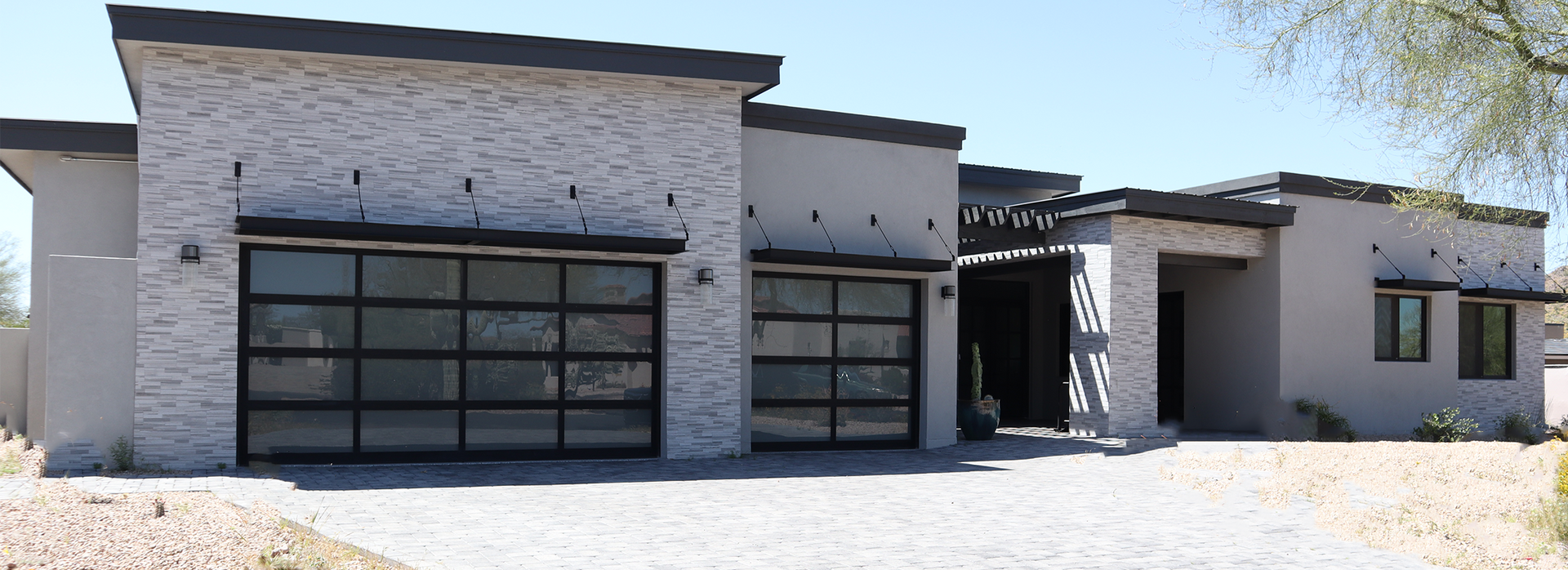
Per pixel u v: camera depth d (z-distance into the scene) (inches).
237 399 505.7
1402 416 869.2
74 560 279.9
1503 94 403.9
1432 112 431.2
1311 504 452.8
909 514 413.7
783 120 644.1
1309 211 829.8
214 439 499.2
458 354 550.6
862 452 647.1
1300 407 803.4
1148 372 768.9
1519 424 903.1
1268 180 824.9
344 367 528.4
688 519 390.9
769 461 585.6
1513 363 975.0
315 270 525.7
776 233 637.9
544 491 452.8
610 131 576.1
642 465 558.3
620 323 587.2
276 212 509.7
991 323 978.7
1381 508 440.1
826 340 657.6
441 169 540.1
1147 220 771.4
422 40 524.7
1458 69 419.8
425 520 370.9
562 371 572.7
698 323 593.9
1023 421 956.6
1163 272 925.8
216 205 501.4
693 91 597.0
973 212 724.7
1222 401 855.7
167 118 495.2
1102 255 760.3
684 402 589.6
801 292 652.1
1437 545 362.3
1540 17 407.5
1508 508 446.3
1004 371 982.4
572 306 576.1
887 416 676.1
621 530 365.4
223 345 501.7
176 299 494.6
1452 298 908.6
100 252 595.5
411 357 540.7
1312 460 622.2
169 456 491.8
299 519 362.0
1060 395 815.1
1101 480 524.7
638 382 589.6
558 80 566.3
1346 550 355.9
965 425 731.4
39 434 557.0
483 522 371.6
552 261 572.7
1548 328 1571.1
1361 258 855.7
